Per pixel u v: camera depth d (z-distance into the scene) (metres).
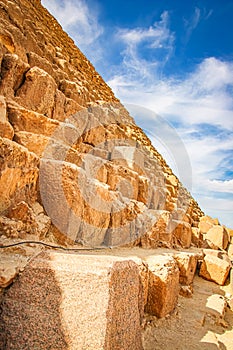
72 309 1.75
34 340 1.63
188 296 5.06
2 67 4.07
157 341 2.97
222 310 4.53
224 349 3.16
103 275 1.91
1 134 3.19
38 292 1.81
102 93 12.92
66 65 8.19
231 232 14.86
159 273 3.71
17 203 3.02
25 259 2.11
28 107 4.50
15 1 7.01
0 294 1.78
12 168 2.86
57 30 11.95
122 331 1.94
